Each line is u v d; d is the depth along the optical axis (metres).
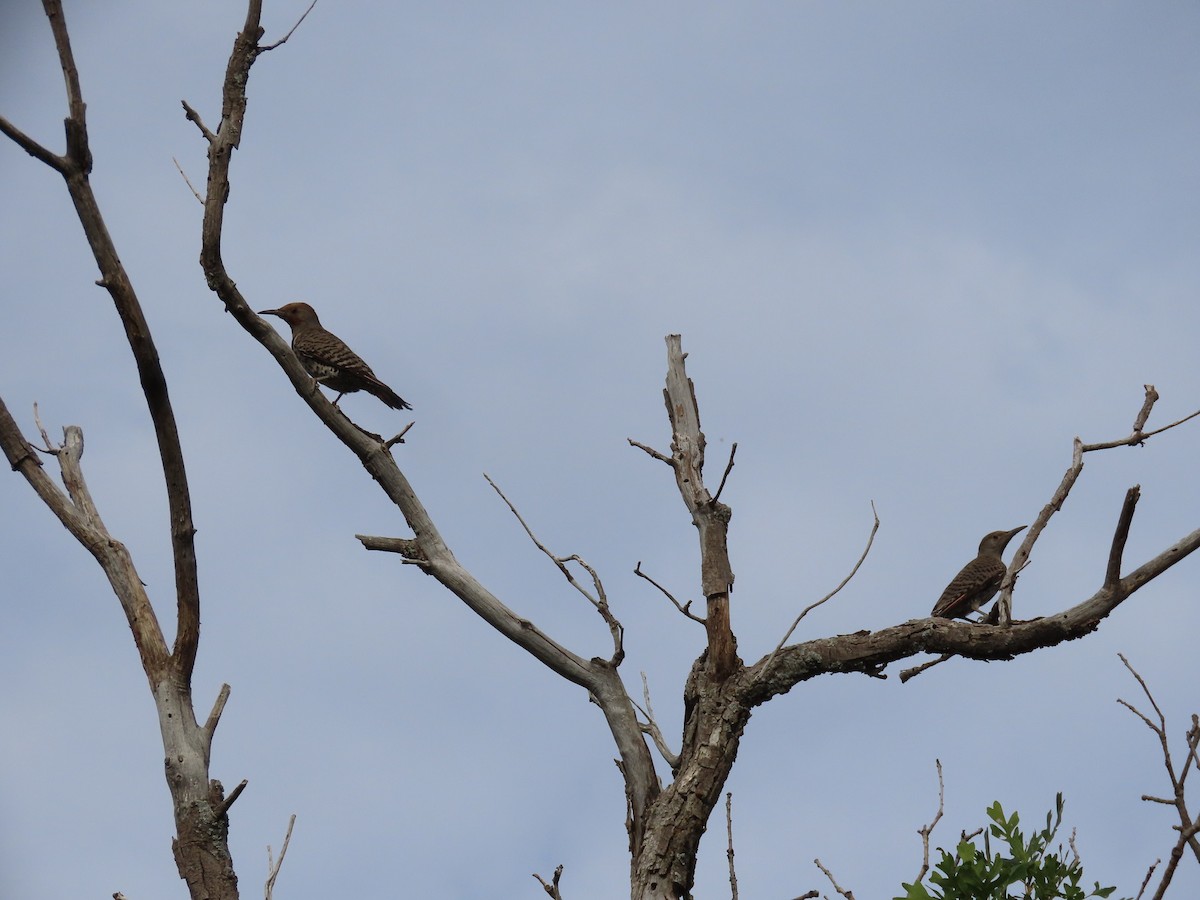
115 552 13.24
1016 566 13.25
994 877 11.14
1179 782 9.57
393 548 15.54
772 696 13.70
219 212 14.92
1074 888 10.91
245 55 15.08
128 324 12.62
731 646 13.91
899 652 13.43
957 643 13.32
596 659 14.55
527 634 14.59
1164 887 9.29
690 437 15.00
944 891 11.16
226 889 11.73
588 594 14.45
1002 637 13.16
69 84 12.29
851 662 13.52
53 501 13.48
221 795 12.16
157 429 12.79
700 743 13.60
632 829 13.77
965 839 11.45
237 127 15.05
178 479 12.86
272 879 10.48
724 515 14.46
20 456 13.62
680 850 13.18
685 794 13.35
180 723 12.36
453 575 14.99
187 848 11.86
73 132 12.34
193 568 12.89
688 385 15.31
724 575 14.10
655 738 14.03
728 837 11.70
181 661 12.64
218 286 15.02
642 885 13.13
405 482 15.42
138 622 12.89
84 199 12.49
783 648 13.80
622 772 14.04
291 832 10.78
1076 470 13.20
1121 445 13.16
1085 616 12.95
